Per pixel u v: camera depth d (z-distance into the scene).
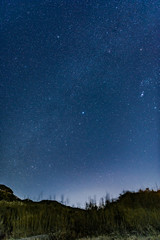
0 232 8.48
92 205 11.95
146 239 5.99
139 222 8.18
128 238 6.45
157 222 7.74
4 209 11.47
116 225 8.63
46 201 17.39
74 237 7.78
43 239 7.62
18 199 18.61
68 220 10.53
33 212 11.90
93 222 9.30
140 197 13.47
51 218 10.72
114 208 11.12
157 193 14.01
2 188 20.84
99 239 6.96
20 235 8.40
